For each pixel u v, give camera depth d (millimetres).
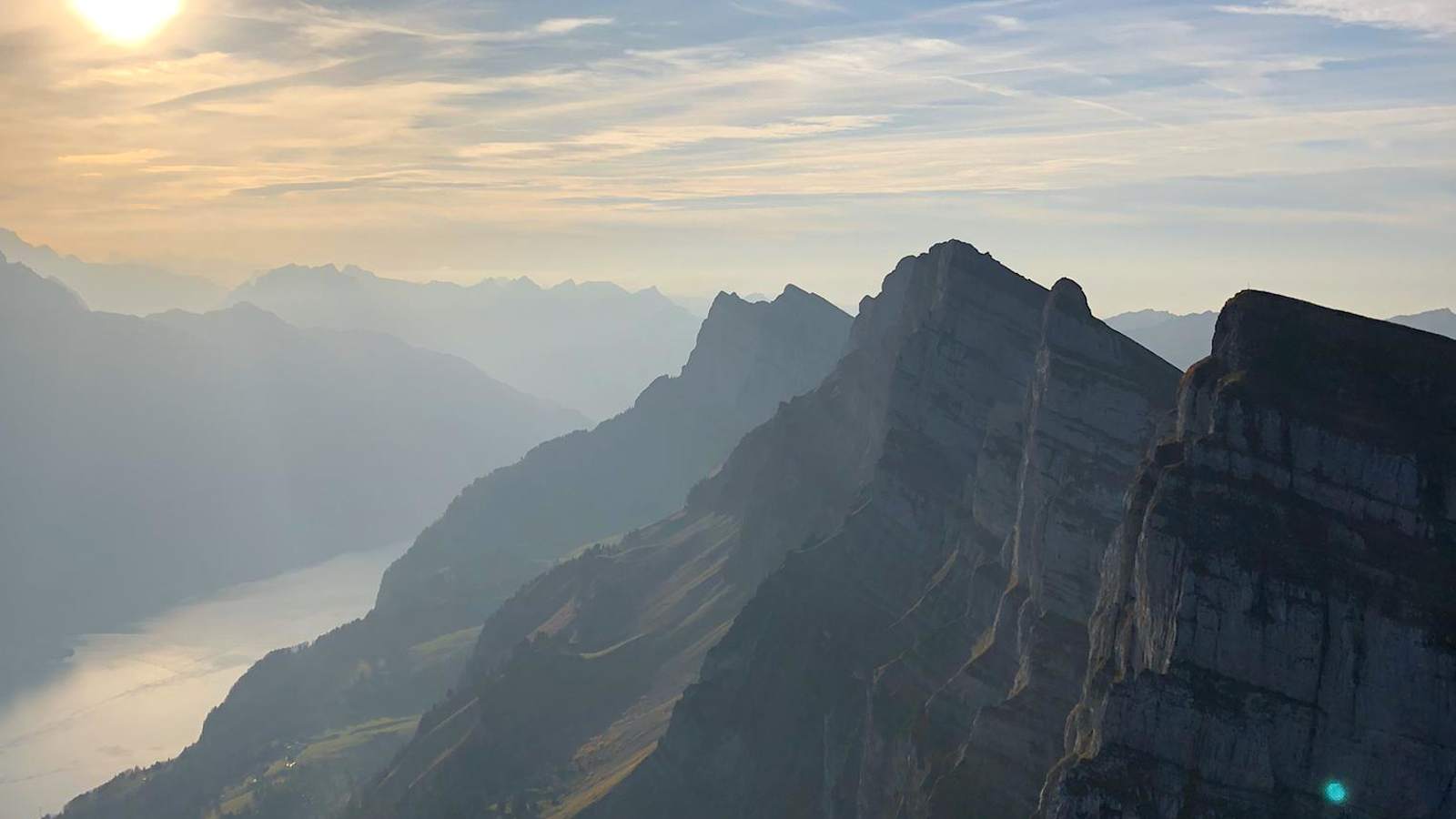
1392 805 78438
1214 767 82812
